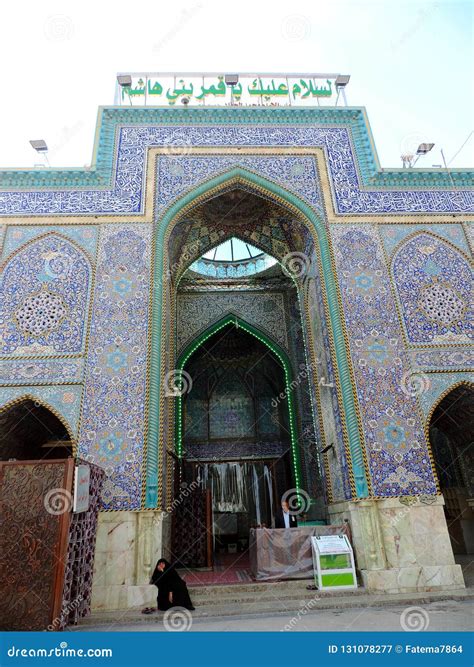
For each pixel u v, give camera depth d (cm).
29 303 584
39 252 612
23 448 646
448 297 624
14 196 639
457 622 345
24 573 363
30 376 548
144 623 396
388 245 650
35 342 565
